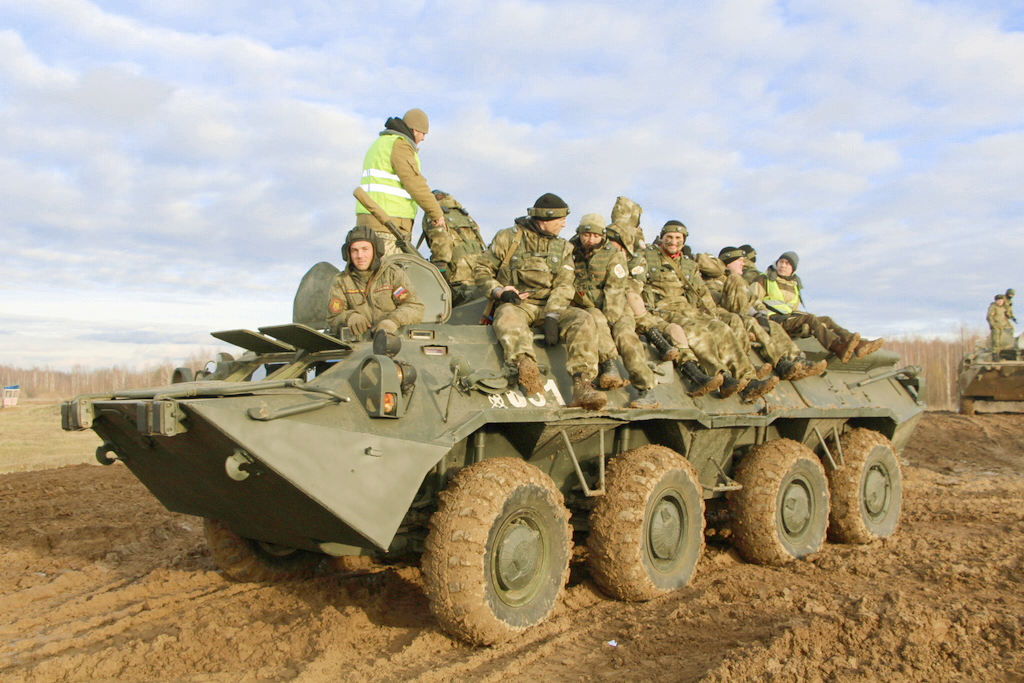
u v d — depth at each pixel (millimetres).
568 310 5977
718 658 4410
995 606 5262
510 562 4852
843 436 8469
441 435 4766
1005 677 4145
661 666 4348
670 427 6527
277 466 4109
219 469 4516
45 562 6852
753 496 6891
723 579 6316
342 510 4262
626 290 6512
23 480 11289
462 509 4699
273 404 4273
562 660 4504
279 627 5066
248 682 4211
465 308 6551
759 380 7246
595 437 6062
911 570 6613
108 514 8891
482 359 5465
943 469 13977
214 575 6289
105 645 4828
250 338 5445
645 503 5652
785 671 4129
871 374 9250
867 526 8039
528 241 6289
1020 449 16438
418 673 4270
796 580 6324
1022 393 21766
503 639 4746
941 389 36219
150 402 3980
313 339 5125
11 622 5316
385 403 4508
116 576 6457
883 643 4520
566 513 5328
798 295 10359
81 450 15320
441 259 7719
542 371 5746
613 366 6012
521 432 5543
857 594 5766
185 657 4566
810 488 7355
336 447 4332
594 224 6594
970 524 8898
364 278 5801
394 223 6766
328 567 6648
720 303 8484
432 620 5230
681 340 6746
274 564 6312
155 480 5277
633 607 5574
